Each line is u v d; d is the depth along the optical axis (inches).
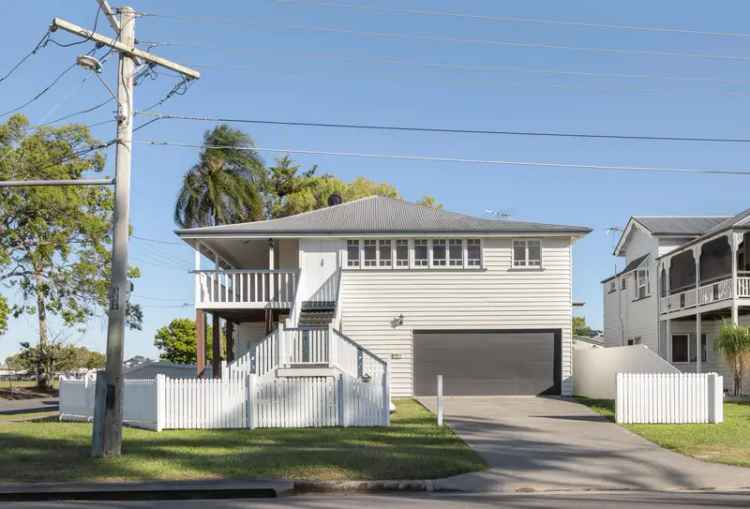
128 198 611.8
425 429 753.0
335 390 788.0
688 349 1429.6
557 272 1141.1
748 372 1116.5
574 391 1165.1
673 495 490.9
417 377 1130.0
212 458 587.5
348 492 510.0
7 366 2564.0
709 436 701.3
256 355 837.2
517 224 1160.2
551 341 1133.7
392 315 1137.4
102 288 1529.3
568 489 517.3
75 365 1856.5
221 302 1100.5
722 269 1343.5
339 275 1115.9
